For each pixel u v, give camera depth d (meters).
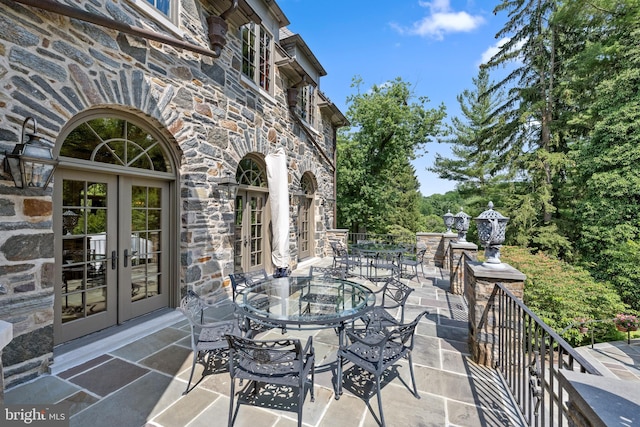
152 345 3.24
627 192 8.34
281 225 5.76
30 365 2.54
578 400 1.12
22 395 2.34
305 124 8.46
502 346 2.79
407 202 19.28
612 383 1.17
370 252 7.11
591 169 9.38
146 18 3.64
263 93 6.14
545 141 11.82
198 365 2.84
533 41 11.84
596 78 9.92
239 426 2.04
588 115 9.87
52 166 2.57
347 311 2.74
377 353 2.42
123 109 3.49
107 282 3.53
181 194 4.29
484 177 16.27
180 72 4.14
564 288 6.23
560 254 10.90
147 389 2.45
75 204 3.22
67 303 3.15
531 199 11.58
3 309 2.41
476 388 2.55
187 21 4.29
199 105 4.49
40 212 2.63
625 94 8.61
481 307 2.94
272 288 3.62
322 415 2.18
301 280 4.02
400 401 2.35
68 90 2.86
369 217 15.23
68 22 2.86
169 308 4.27
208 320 4.02
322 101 9.67
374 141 15.06
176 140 4.10
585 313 6.26
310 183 9.38
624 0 8.80
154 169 4.07
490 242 3.09
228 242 5.09
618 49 8.91
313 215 9.38
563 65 11.38
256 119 5.96
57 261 3.06
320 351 3.19
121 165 3.60
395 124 14.41
